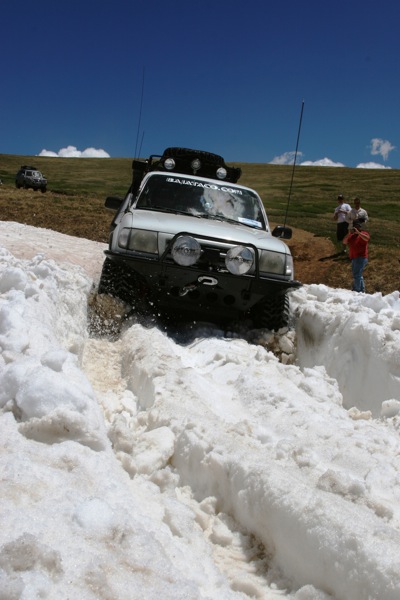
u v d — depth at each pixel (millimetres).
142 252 6875
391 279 17922
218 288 6891
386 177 68312
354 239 13523
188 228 6992
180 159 9336
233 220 7848
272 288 6953
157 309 7363
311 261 20266
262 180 64875
